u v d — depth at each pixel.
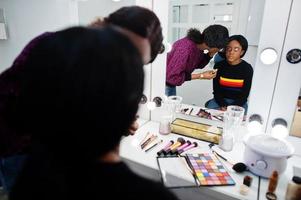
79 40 0.27
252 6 0.98
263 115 1.07
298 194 0.72
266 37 0.97
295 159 1.01
